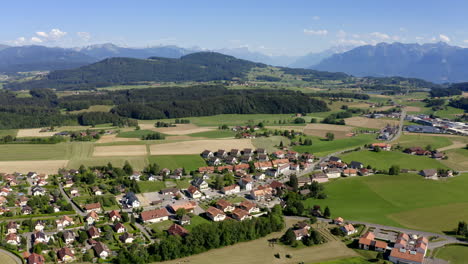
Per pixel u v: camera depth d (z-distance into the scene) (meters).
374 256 137.00
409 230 157.62
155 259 132.50
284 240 149.50
